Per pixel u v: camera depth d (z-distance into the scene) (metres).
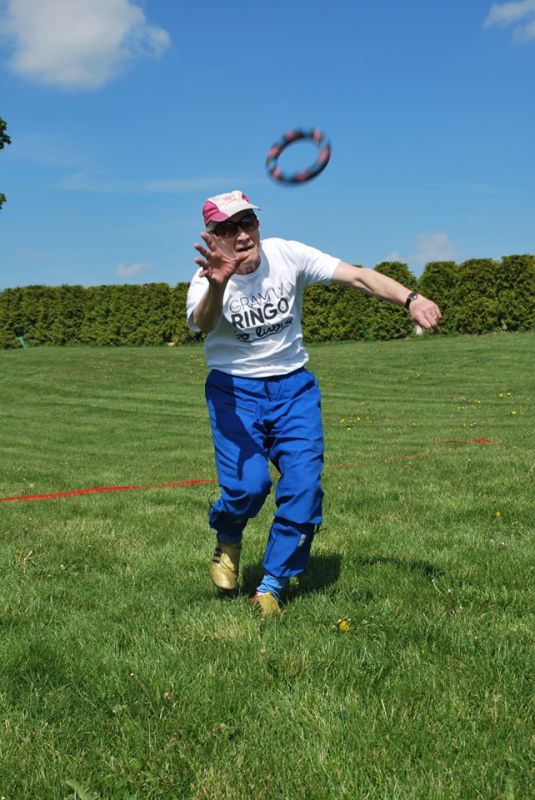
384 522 6.33
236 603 4.26
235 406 4.09
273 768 2.56
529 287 32.09
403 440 13.96
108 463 12.91
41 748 2.71
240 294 3.98
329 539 5.75
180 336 37.38
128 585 4.83
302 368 4.18
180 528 6.59
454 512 6.52
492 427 15.11
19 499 8.82
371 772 2.51
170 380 26.55
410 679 3.13
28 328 39.84
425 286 33.19
